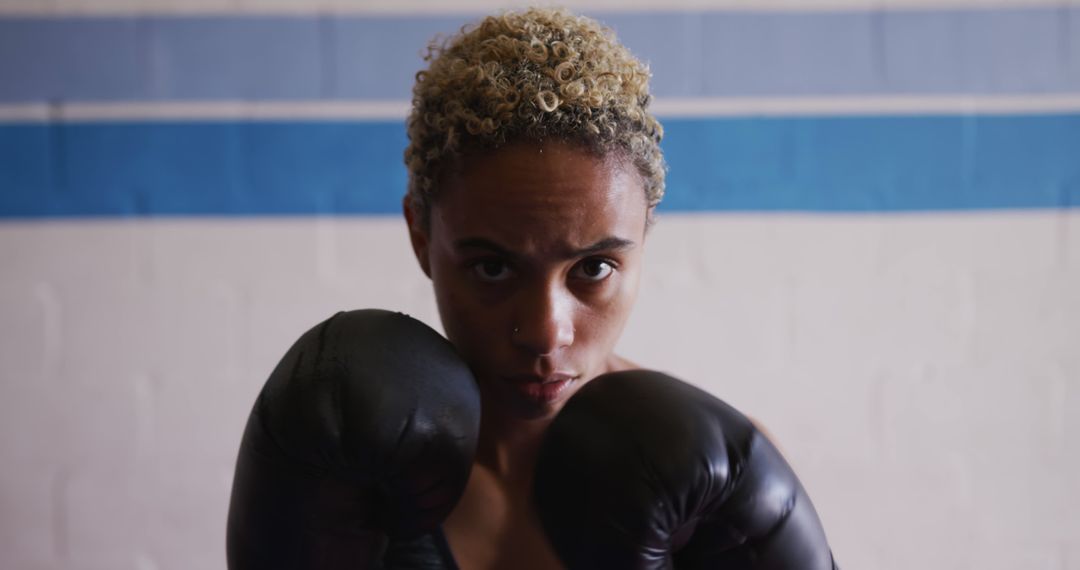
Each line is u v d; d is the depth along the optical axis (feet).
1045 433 6.43
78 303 6.36
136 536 6.41
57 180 6.35
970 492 6.46
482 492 2.90
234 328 6.40
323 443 2.28
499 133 2.30
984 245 6.41
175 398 6.39
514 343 2.40
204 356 6.40
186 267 6.38
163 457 6.40
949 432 6.43
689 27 6.34
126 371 6.39
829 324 6.40
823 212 6.39
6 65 6.30
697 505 2.38
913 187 6.40
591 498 2.40
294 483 2.33
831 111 6.38
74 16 6.31
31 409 6.35
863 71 6.37
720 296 6.40
